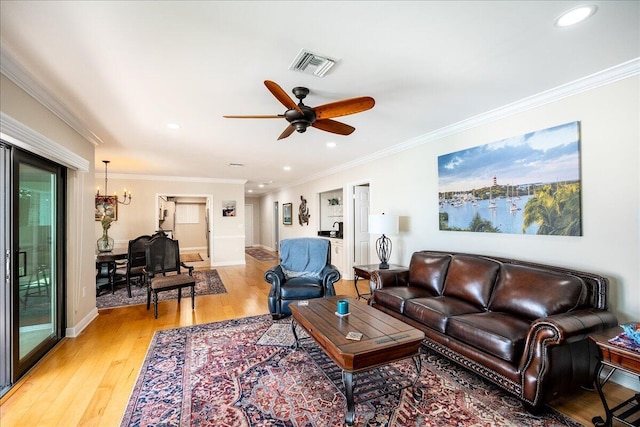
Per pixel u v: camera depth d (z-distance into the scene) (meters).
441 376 2.36
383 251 4.19
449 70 2.23
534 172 2.77
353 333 2.04
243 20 1.63
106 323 3.58
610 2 1.52
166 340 3.07
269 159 5.46
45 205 2.86
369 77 2.32
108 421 1.84
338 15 1.60
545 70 2.25
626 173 2.22
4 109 1.99
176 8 1.52
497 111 3.02
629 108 2.20
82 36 1.74
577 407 1.96
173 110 2.95
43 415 1.90
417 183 4.15
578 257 2.49
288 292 3.67
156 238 4.34
